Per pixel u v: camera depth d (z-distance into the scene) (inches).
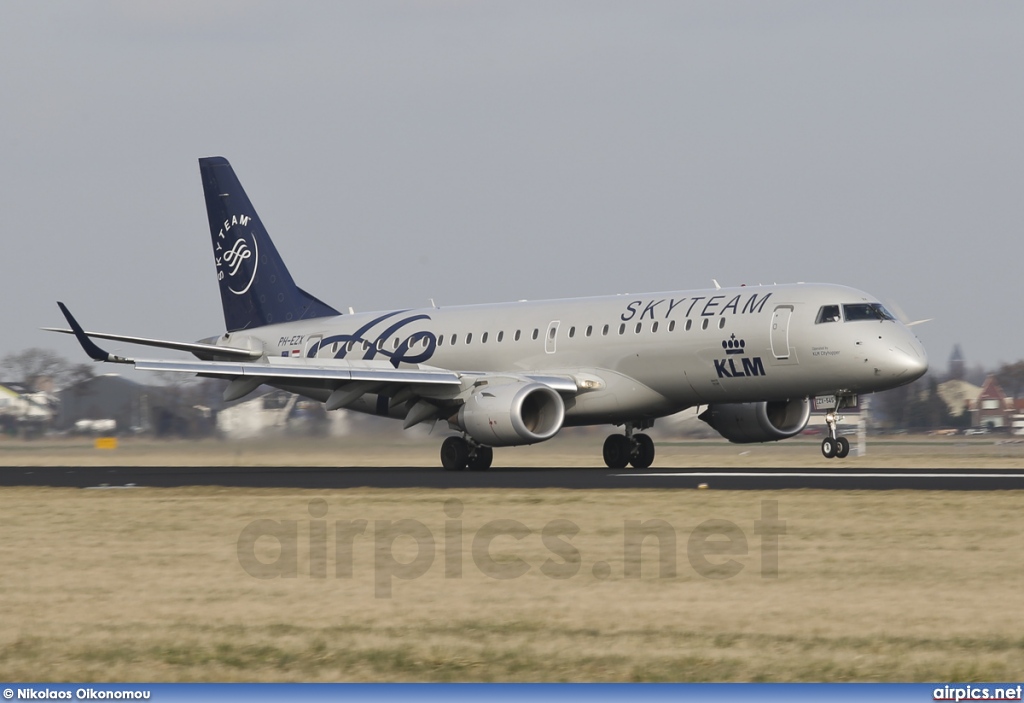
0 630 2229.3
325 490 4677.7
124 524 3700.8
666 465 6889.8
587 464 7150.6
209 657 2023.9
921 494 4040.4
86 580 2709.2
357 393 6161.4
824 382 5482.3
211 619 2300.7
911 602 2377.0
